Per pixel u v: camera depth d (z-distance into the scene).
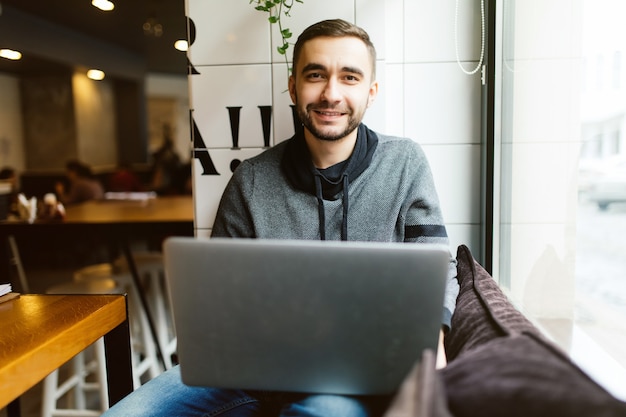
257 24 1.90
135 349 2.82
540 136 1.61
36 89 8.61
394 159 1.56
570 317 1.46
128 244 3.15
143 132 10.41
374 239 1.51
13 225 3.18
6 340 1.10
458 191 1.94
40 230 3.19
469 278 1.34
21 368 1.00
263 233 1.53
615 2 1.19
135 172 8.80
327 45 1.37
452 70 1.89
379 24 1.84
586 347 1.36
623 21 1.15
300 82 1.43
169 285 0.91
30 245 5.45
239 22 1.91
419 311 0.87
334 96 1.38
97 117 9.56
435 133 1.92
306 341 0.91
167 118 11.04
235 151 1.96
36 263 5.64
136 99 10.16
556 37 1.49
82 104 8.89
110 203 4.50
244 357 0.94
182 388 1.35
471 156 1.92
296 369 0.94
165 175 7.52
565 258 1.48
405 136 1.93
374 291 0.87
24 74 8.56
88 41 7.84
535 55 1.62
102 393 2.20
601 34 1.26
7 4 5.77
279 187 1.55
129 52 9.23
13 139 8.47
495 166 1.82
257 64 1.92
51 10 6.11
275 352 0.93
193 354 0.95
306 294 0.88
